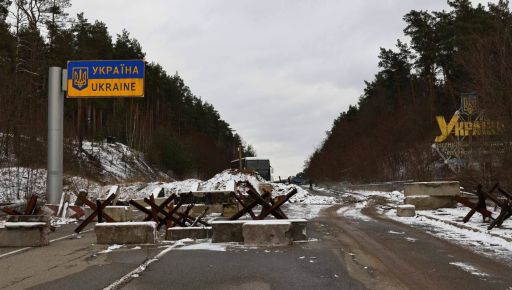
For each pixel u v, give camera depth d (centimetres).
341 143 9625
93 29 6788
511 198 1548
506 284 796
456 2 5600
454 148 3484
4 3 4553
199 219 1586
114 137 7575
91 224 1931
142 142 8381
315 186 8450
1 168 3375
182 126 11181
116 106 8019
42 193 3281
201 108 12638
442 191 2266
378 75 8962
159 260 1030
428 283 805
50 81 2356
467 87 2694
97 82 2361
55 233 1603
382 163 5703
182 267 946
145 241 1280
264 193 1466
